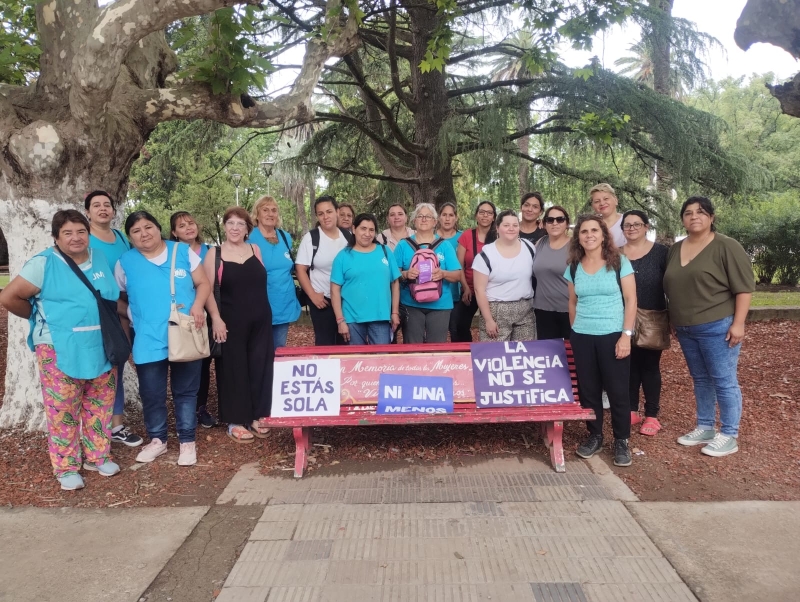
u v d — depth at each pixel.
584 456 4.25
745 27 2.55
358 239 4.75
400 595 2.66
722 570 2.82
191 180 25.64
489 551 3.02
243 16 4.67
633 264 4.52
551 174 10.36
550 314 4.95
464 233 5.62
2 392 6.07
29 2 4.42
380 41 9.57
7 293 3.63
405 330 5.20
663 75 11.45
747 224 15.88
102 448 4.08
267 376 4.75
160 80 5.45
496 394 4.30
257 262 4.67
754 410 5.22
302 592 2.70
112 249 4.43
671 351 7.94
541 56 7.54
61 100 4.62
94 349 3.78
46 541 3.21
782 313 10.16
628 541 3.09
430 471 4.09
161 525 3.37
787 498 3.57
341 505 3.58
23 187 4.55
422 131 10.02
